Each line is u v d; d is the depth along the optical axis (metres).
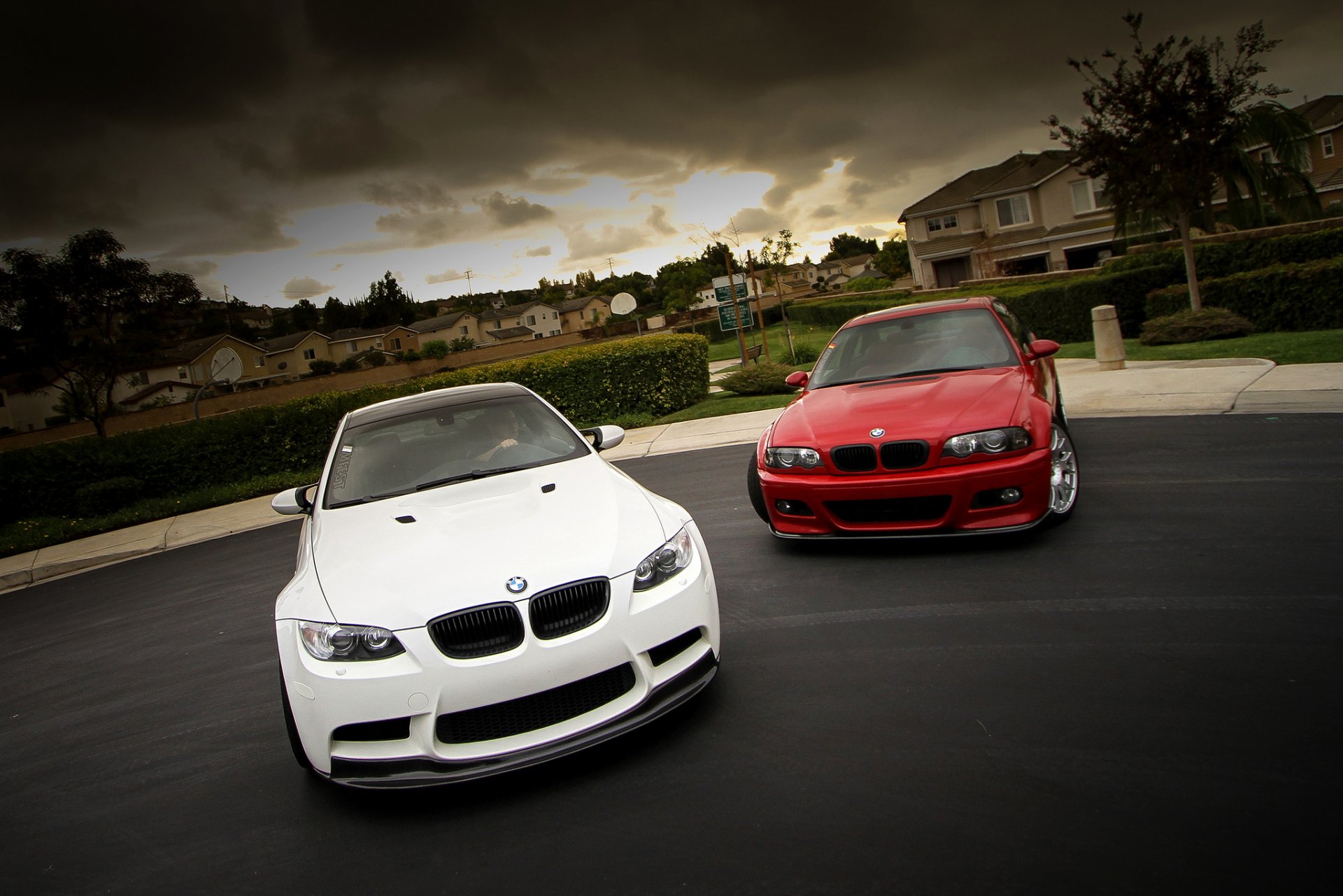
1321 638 3.19
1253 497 5.02
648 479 8.74
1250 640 3.24
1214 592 3.73
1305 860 2.01
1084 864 2.11
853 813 2.48
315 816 3.00
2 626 7.47
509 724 2.81
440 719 2.75
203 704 4.43
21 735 4.46
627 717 2.88
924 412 4.70
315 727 2.80
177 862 2.83
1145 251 16.86
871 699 3.20
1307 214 16.33
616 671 2.91
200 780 3.47
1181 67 12.55
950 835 2.30
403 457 4.19
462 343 75.44
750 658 3.75
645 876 2.33
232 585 7.48
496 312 96.69
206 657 5.34
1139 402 8.04
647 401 13.94
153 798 3.37
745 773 2.79
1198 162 12.77
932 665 3.41
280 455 13.80
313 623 2.88
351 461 4.24
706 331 53.88
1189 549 4.30
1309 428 6.45
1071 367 11.29
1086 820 2.29
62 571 9.84
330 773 2.83
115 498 12.53
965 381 5.05
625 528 3.17
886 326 5.95
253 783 3.35
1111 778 2.47
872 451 4.61
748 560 5.24
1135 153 12.90
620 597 2.91
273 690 4.46
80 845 3.08
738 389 14.35
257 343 84.62
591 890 2.30
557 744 2.79
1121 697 2.95
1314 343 9.91
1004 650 3.45
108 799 3.44
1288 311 12.30
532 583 2.83
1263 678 2.94
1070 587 4.02
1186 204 13.01
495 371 13.75
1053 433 4.81
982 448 4.45
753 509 6.59
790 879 2.21
